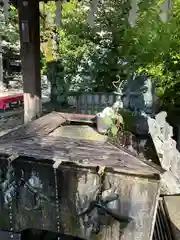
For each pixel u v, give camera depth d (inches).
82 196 61.3
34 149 65.6
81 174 59.7
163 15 83.0
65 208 63.9
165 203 90.9
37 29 110.3
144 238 60.1
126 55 187.9
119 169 57.1
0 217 70.3
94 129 88.0
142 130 85.5
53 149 65.8
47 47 236.7
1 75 355.6
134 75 167.6
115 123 83.7
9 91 332.2
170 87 166.4
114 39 202.1
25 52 111.2
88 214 62.1
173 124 160.2
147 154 70.1
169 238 75.5
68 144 69.7
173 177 106.8
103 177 58.4
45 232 83.2
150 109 150.2
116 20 191.8
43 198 64.8
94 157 61.6
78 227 64.2
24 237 76.7
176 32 150.5
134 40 175.0
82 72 217.2
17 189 66.2
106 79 208.7
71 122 98.4
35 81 114.9
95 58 211.9
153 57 163.0
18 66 409.1
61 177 61.7
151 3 146.1
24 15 105.0
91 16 89.5
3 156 64.4
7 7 99.0
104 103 183.6
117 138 77.8
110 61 207.0
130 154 64.6
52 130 84.7
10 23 288.0
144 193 56.9
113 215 60.0
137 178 56.2
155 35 158.2
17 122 179.6
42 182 63.7
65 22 209.2
